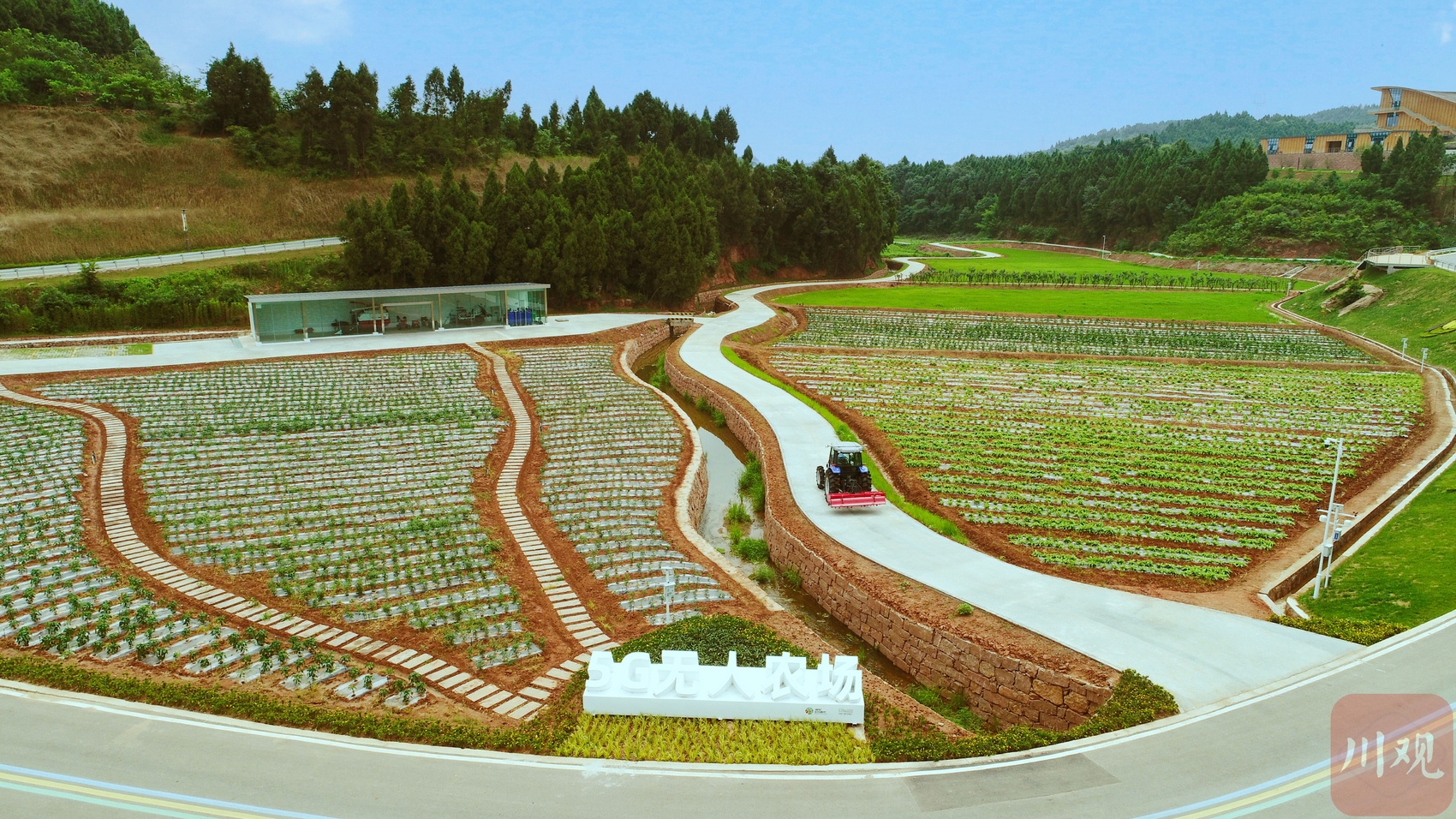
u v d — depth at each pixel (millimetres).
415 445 37844
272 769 14703
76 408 41250
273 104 91188
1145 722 16312
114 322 59312
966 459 36750
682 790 14281
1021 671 19453
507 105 111062
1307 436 40312
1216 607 23219
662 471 35281
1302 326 69875
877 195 121500
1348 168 143000
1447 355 56156
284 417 41000
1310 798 13812
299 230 81875
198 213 77750
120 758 14953
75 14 105375
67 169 74750
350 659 20188
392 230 68812
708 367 54594
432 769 14812
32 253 66312
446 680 19297
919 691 21328
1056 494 32812
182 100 90312
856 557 26312
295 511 29625
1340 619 21500
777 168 113250
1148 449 38344
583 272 78312
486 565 25625
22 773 14477
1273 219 120438
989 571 25109
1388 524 28641
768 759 15242
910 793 14219
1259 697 17188
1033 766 15008
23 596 22500
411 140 95562
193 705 16656
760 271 110000
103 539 26891
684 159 105875
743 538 30906
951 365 57062
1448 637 19312
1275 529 29531
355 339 59219
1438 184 123438
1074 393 49125
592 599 23734
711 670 17312
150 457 34969
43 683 17469
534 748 15469
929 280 104250
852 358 59312
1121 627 21141
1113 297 88062
